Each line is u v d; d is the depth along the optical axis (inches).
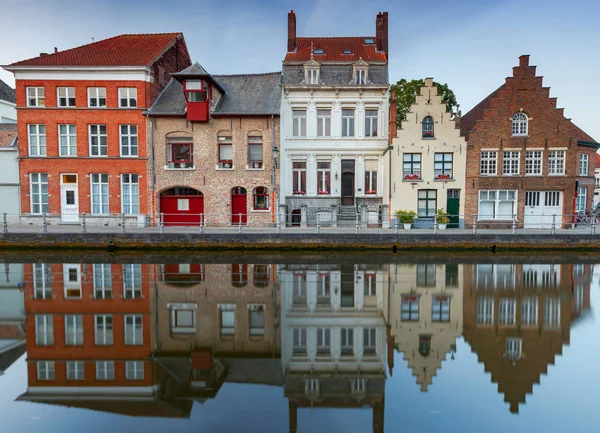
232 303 396.5
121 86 914.1
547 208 921.5
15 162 934.4
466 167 906.7
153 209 933.2
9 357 274.4
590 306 384.8
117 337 310.0
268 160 919.7
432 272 543.8
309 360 272.8
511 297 417.7
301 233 721.0
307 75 957.8
